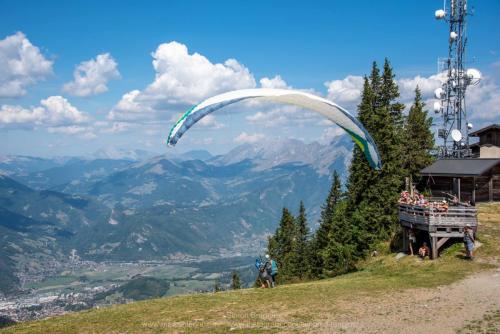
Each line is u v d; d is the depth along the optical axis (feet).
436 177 164.04
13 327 70.64
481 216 135.23
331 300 74.33
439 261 105.91
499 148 176.45
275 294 81.71
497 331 55.11
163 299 84.28
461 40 194.39
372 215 153.38
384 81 171.73
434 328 57.57
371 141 73.15
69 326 67.72
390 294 76.84
